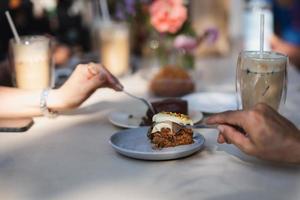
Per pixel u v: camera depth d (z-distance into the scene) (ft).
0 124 3.69
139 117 3.90
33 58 4.40
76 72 3.93
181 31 5.72
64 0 8.16
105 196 2.48
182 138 3.15
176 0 5.58
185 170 2.81
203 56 7.30
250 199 2.42
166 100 3.81
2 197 2.49
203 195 2.47
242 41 8.45
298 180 2.65
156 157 2.92
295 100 4.57
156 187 2.57
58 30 7.97
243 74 3.43
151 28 5.92
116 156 3.06
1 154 3.12
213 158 3.01
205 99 4.52
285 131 2.70
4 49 7.11
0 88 4.01
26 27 7.66
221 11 7.31
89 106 4.39
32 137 3.48
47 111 3.91
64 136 3.51
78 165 2.91
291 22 8.59
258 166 2.86
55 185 2.62
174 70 4.98
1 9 7.44
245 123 2.76
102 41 5.82
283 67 3.39
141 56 7.03
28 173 2.80
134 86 5.32
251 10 9.06
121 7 6.33
